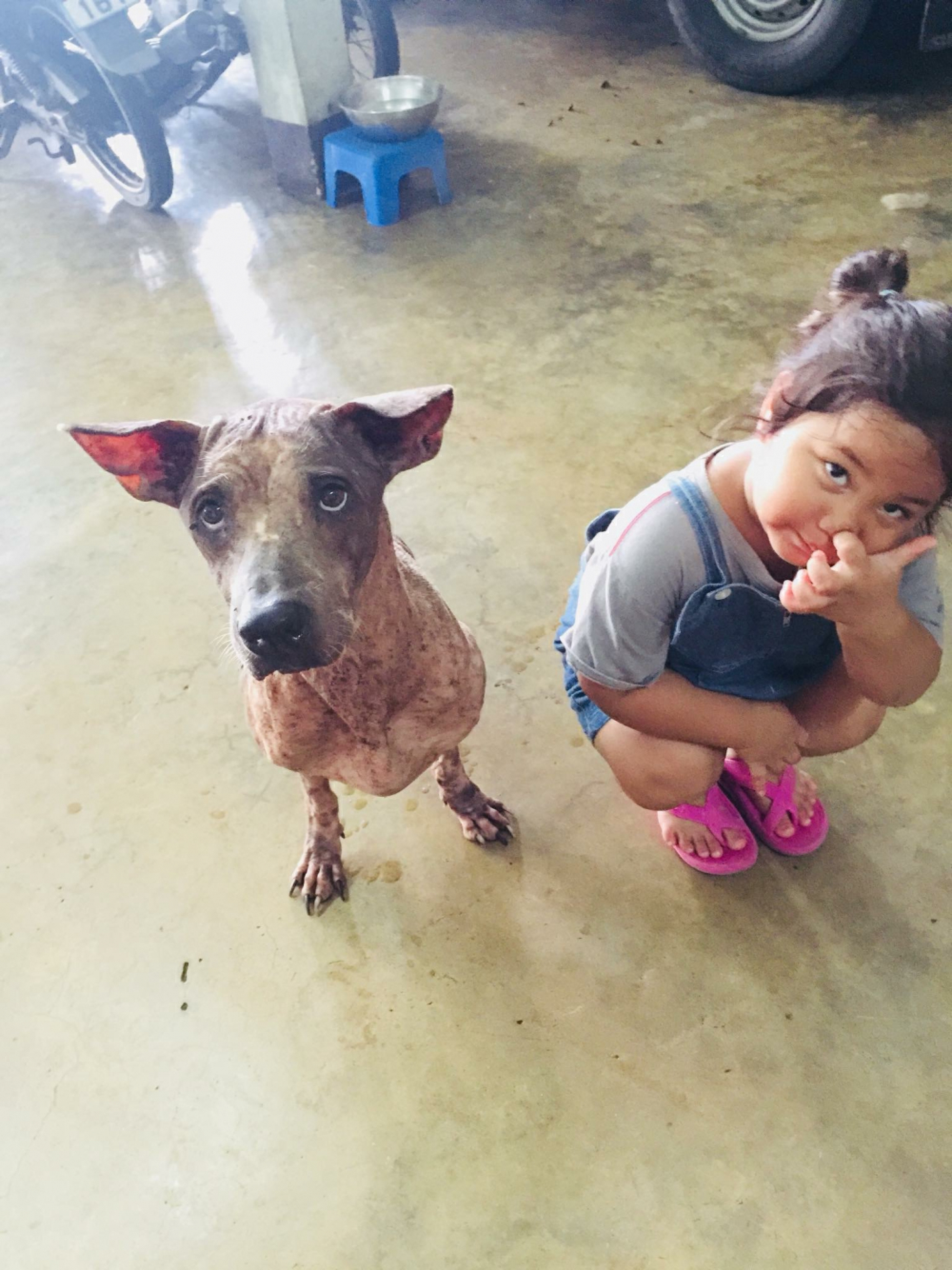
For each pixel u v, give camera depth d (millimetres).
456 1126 1655
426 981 1843
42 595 2705
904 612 1327
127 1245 1576
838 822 1984
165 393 3383
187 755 2275
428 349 3404
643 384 3123
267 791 2189
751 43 4656
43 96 4445
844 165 4102
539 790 2125
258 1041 1791
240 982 1875
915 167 4016
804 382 1162
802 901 1883
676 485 1438
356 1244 1546
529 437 2979
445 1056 1740
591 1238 1520
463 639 1718
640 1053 1713
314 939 1924
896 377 1072
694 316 3381
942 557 2449
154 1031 1820
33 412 3385
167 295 3938
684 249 3734
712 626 1480
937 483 1131
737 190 4047
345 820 2115
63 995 1883
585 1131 1632
